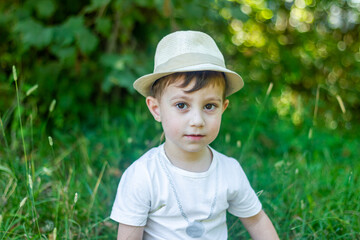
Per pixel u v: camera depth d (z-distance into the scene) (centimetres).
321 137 313
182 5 288
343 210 195
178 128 128
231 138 288
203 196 135
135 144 277
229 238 184
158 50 141
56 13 310
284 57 405
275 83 395
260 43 416
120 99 338
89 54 315
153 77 134
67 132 299
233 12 285
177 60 129
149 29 327
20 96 256
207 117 129
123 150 272
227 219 188
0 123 190
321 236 181
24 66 316
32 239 156
